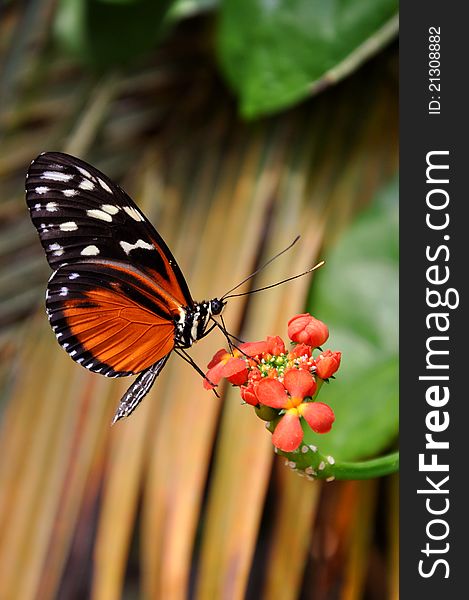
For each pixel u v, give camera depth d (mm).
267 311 459
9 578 456
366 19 461
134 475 452
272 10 463
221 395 451
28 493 463
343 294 453
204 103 510
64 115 507
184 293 413
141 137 508
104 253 406
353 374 440
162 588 436
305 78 463
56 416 470
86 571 504
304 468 378
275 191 482
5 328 487
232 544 433
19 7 513
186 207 492
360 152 484
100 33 490
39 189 402
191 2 485
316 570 472
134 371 413
